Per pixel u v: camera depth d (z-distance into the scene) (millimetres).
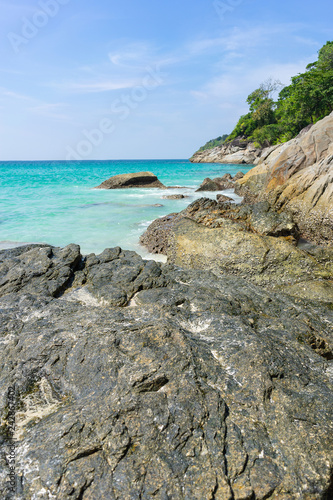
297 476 2889
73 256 7520
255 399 3477
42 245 9203
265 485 2836
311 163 16266
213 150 100250
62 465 2836
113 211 19609
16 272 6812
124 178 31688
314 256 9797
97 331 4383
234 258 9203
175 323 4711
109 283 6672
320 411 3357
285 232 10672
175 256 10195
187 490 2760
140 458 2924
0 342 4730
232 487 2848
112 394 3398
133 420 3146
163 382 3531
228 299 5891
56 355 4145
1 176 45438
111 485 2748
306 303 6898
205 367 3785
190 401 3326
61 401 3686
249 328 4680
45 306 5637
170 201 23531
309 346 4898
